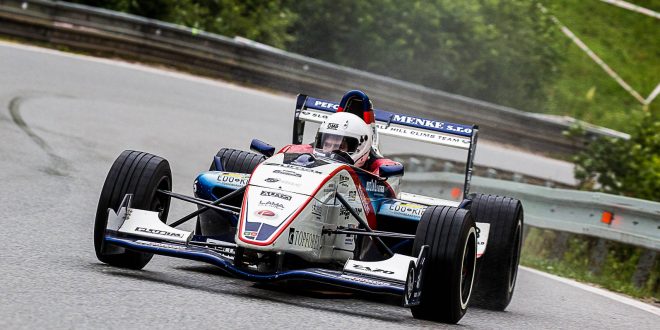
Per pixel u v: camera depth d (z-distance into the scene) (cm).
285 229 2388
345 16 11919
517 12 12838
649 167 6731
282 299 2516
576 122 9744
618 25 15950
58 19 8388
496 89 12325
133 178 2602
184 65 8831
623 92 14100
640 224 4225
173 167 5356
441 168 6512
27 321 1852
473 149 3241
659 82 14712
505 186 5072
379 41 11788
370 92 9031
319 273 2377
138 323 1955
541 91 12812
